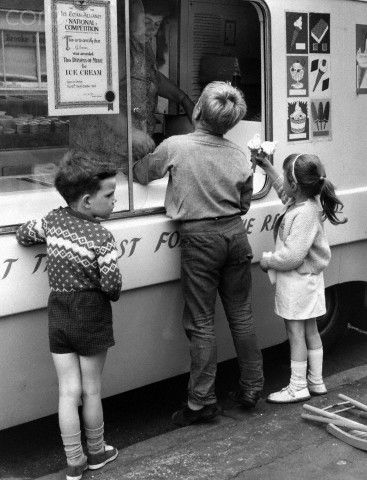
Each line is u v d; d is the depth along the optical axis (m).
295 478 3.28
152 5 4.12
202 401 3.74
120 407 4.30
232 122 3.63
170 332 3.88
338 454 3.49
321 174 3.82
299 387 4.07
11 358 3.31
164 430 4.03
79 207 3.19
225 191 3.66
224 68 4.28
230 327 3.88
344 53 4.42
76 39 3.30
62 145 3.39
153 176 3.69
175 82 4.34
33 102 3.26
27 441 3.88
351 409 3.93
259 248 4.16
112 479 3.29
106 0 3.36
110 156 3.52
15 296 3.24
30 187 3.34
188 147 3.59
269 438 3.66
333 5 4.32
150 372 3.84
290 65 4.14
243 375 3.89
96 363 3.26
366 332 5.58
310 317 3.98
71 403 3.24
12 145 3.27
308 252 3.92
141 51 3.60
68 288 3.14
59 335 3.18
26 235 3.18
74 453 3.27
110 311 3.26
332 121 4.42
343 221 4.09
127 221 3.60
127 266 3.59
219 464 3.41
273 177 4.01
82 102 3.37
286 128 4.18
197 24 4.34
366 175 4.68
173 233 3.74
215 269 3.69
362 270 4.82
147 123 3.85
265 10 3.98
